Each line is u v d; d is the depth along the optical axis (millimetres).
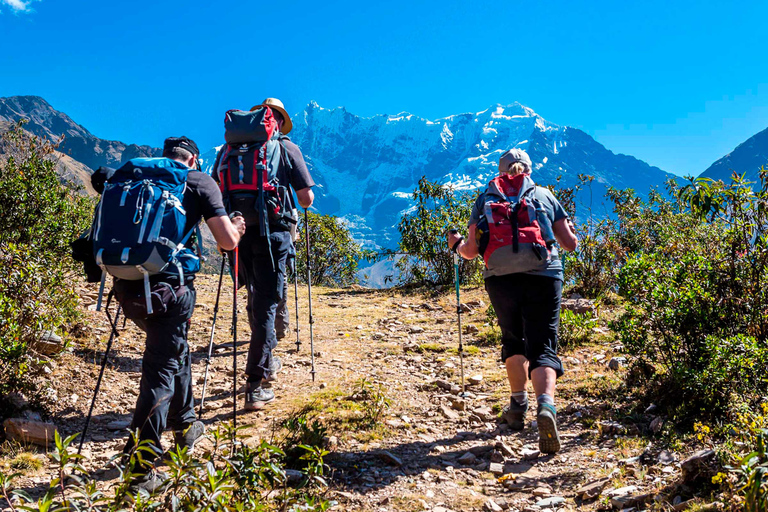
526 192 4352
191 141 4020
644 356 5504
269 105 5715
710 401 4117
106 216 3400
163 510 2773
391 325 8367
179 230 3490
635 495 3209
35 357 5000
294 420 4133
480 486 3668
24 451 3881
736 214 5082
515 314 4383
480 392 5469
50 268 5996
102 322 7133
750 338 4285
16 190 8141
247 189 4938
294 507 2814
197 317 8508
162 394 3586
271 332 5090
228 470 2830
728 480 2818
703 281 5066
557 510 3258
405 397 5344
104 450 4055
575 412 4723
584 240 8938
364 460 3982
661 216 8766
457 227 11273
